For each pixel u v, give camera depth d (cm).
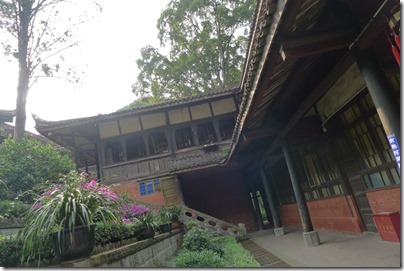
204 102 1545
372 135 570
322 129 725
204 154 1429
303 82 609
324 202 844
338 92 611
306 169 930
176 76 2506
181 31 2512
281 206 1372
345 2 357
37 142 1067
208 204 1658
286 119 707
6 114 1706
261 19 324
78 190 381
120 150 1558
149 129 1523
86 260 363
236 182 1691
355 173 666
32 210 367
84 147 1692
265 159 1025
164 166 1470
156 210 1205
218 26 2414
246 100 505
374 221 588
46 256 359
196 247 746
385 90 333
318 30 343
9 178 813
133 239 630
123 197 693
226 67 2486
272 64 381
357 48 345
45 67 1394
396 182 536
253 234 1355
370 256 490
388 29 309
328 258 544
